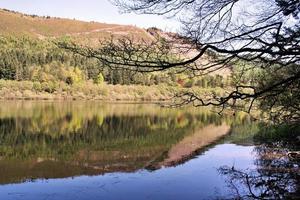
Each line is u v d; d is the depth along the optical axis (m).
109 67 6.09
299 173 14.52
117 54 5.96
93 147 22.56
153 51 6.01
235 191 12.29
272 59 6.30
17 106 54.81
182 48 6.02
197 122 39.28
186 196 11.97
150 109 57.09
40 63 90.69
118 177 14.80
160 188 12.99
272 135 24.58
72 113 46.06
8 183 13.90
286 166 15.88
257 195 11.69
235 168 15.92
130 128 32.75
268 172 14.85
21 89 77.38
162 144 24.12
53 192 12.70
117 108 57.09
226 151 20.98
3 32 167.62
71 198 11.99
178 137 27.58
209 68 6.25
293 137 22.59
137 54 6.00
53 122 35.75
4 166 16.84
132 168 16.70
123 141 25.20
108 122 37.25
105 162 18.16
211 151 21.11
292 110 14.19
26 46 118.94
